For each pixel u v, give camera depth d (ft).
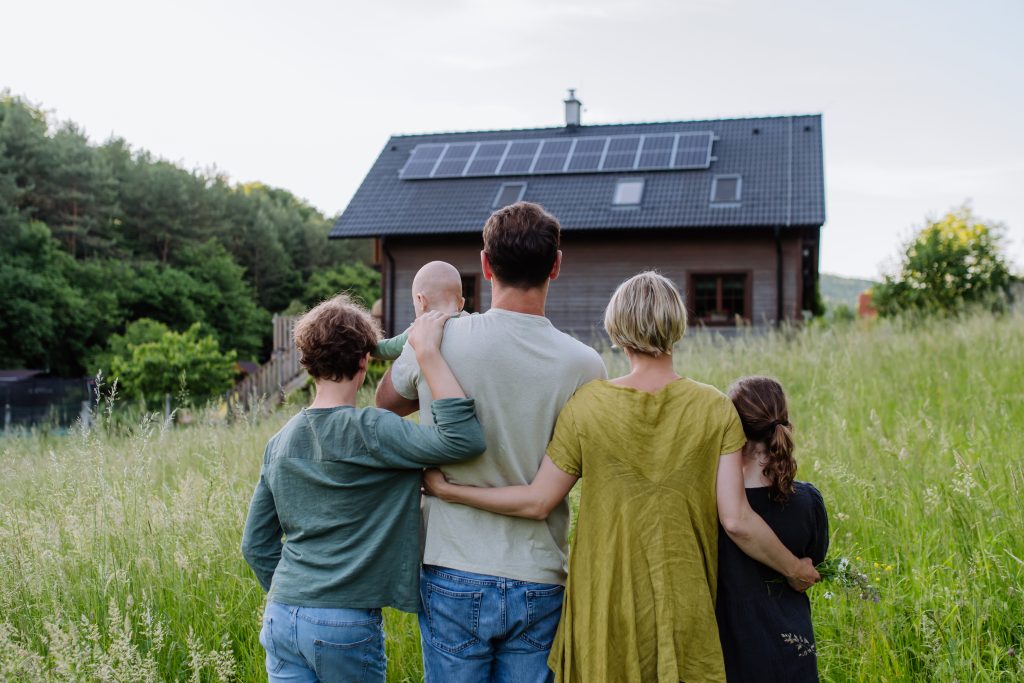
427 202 69.77
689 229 62.13
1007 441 16.63
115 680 9.43
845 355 28.76
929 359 27.78
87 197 157.17
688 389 7.87
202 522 13.12
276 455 8.10
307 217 299.99
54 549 11.71
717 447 7.75
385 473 7.90
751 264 62.75
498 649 7.97
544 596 7.84
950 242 64.64
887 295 66.95
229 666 10.26
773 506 8.16
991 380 23.71
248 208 220.02
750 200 63.16
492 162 73.15
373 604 7.75
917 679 9.62
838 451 15.78
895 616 10.46
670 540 7.58
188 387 53.93
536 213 8.04
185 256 178.91
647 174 68.74
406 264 68.59
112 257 160.86
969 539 12.16
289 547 8.03
